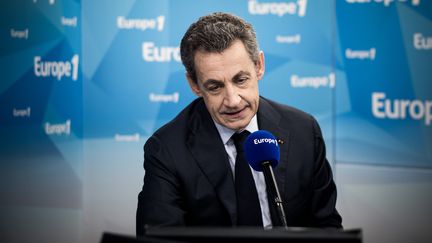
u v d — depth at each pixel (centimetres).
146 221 367
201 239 258
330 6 729
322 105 739
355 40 725
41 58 689
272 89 745
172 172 383
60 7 713
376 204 734
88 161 760
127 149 763
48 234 704
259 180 384
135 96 759
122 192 764
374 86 723
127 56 757
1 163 644
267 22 739
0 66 636
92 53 757
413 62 707
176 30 750
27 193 677
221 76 340
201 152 387
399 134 720
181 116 410
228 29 341
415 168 717
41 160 693
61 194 722
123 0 751
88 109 761
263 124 399
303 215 393
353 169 737
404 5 705
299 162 393
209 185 380
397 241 732
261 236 255
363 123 730
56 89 712
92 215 760
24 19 663
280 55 741
